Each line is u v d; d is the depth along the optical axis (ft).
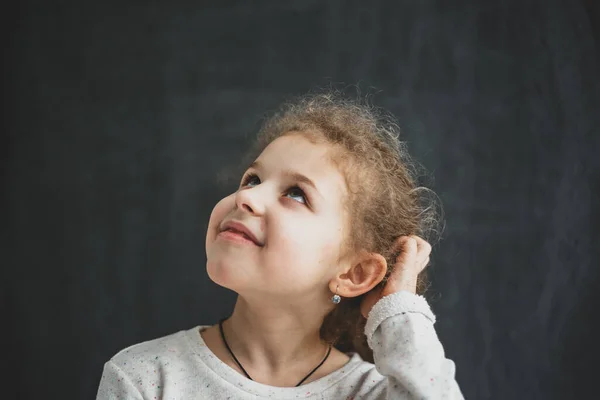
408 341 3.10
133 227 5.18
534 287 4.91
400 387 3.04
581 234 4.83
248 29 5.23
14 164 5.15
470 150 5.04
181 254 5.17
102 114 5.21
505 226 4.98
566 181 4.90
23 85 5.18
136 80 5.22
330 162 3.25
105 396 3.13
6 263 5.09
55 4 5.23
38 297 5.10
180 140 5.20
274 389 3.21
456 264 4.99
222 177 5.16
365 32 5.17
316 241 3.11
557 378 4.83
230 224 3.08
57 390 5.07
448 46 5.12
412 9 5.16
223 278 3.02
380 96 5.11
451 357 4.95
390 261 3.45
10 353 5.05
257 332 3.30
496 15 5.09
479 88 5.08
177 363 3.23
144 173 5.20
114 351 5.13
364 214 3.33
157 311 5.16
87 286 5.14
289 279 3.06
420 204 3.92
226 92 5.20
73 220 5.16
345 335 3.68
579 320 4.81
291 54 5.19
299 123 3.58
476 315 4.96
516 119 5.02
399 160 3.79
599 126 4.87
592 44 4.93
